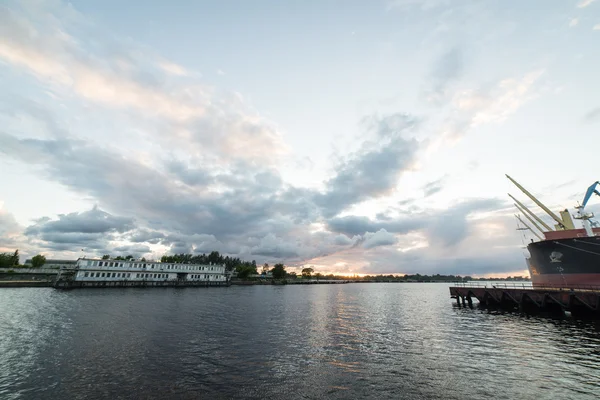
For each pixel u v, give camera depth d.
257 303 75.62
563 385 20.75
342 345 32.31
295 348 30.84
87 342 31.47
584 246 47.19
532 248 57.66
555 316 48.09
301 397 19.05
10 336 33.41
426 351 29.84
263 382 21.48
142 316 48.41
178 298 80.94
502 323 44.31
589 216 51.25
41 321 42.16
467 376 22.70
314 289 162.75
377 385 21.02
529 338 34.12
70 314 48.44
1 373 22.34
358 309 67.06
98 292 90.25
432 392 19.81
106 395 19.03
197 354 27.97
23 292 82.88
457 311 60.84
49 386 20.27
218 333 37.25
